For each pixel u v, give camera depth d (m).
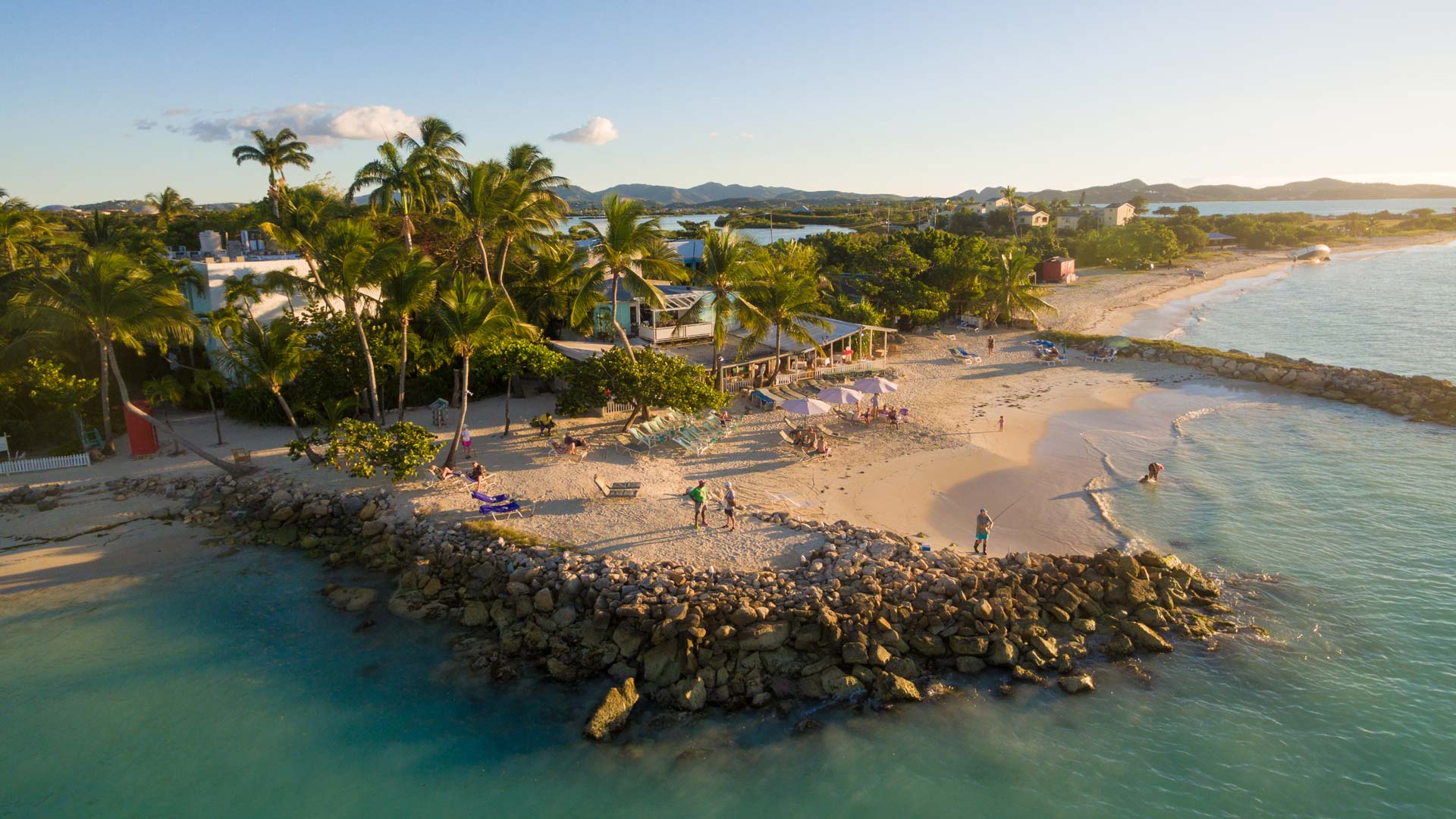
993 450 37.50
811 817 16.72
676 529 27.14
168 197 94.69
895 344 62.41
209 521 30.03
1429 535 28.72
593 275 38.91
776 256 57.38
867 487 32.41
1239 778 17.72
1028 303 69.88
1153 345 59.12
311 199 62.97
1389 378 47.69
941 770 18.03
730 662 21.25
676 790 17.48
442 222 50.59
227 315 36.12
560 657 21.80
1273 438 39.91
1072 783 17.62
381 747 18.78
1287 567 26.53
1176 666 21.66
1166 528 29.41
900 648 21.86
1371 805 16.91
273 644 22.75
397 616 24.12
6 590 25.28
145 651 22.34
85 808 16.98
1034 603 23.44
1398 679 20.91
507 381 42.56
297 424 37.50
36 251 55.94
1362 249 160.62
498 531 26.97
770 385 46.59
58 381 35.53
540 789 17.53
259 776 17.86
